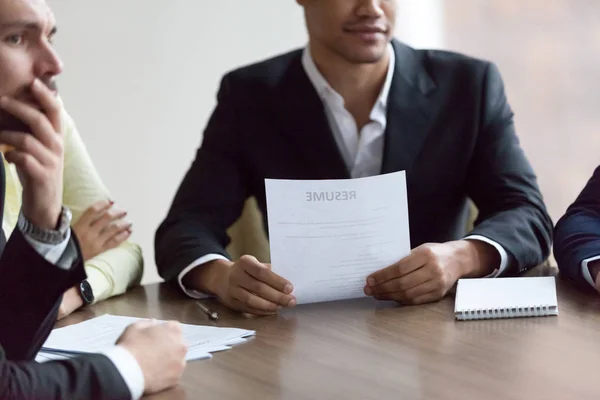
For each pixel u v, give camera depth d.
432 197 2.18
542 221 2.03
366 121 2.20
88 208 2.05
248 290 1.70
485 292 1.68
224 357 1.42
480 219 2.17
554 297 1.62
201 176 2.22
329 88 2.17
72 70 2.82
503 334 1.48
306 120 2.19
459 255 1.80
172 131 3.02
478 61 2.24
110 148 2.92
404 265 1.70
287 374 1.32
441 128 2.19
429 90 2.20
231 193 2.22
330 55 2.15
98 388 1.18
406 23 3.24
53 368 1.18
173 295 1.91
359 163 2.20
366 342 1.47
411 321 1.59
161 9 2.96
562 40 3.12
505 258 1.86
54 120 1.31
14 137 1.28
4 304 1.28
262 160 2.21
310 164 2.19
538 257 1.95
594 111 3.10
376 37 2.07
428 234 2.19
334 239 1.73
